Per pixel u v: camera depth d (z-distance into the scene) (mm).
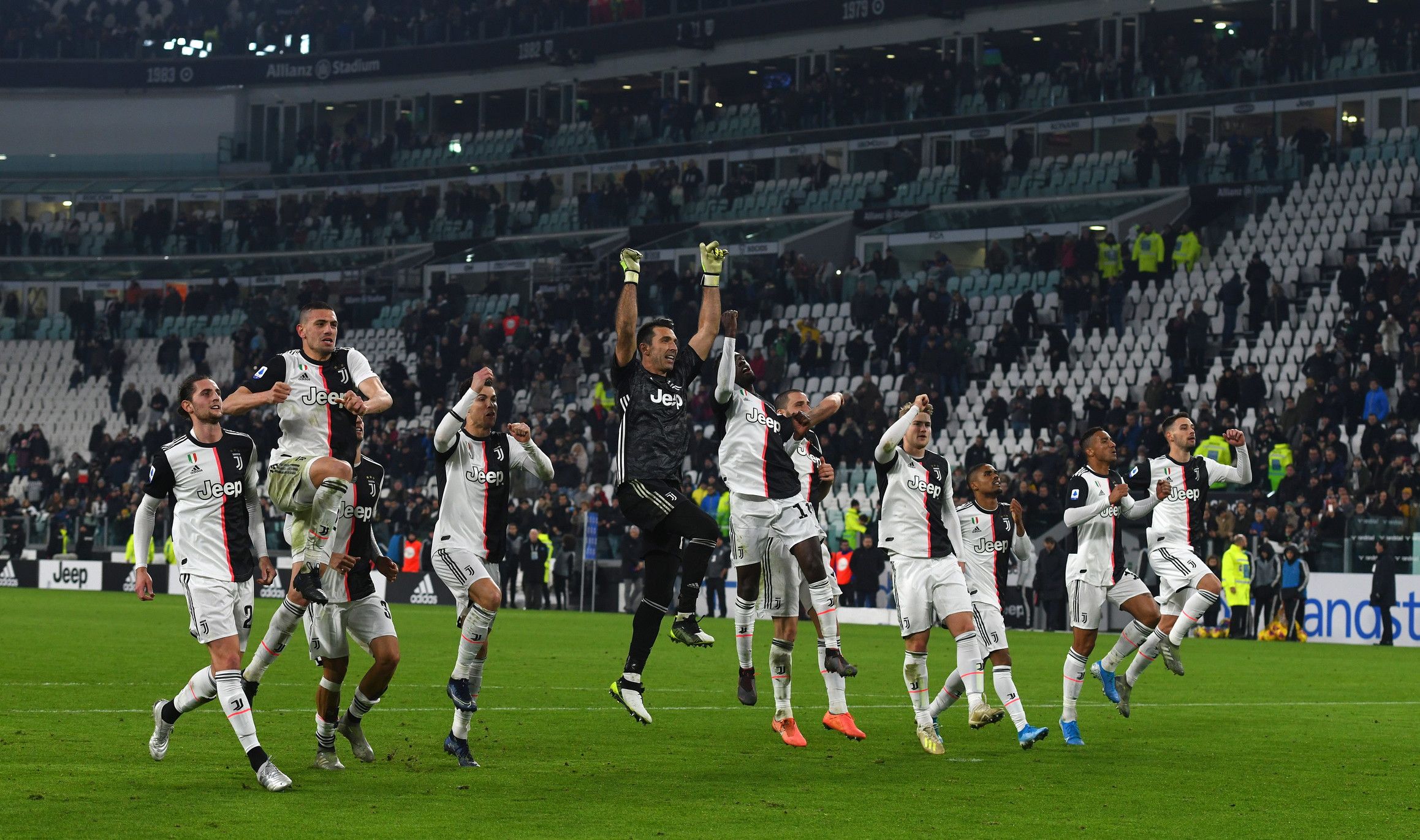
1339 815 6898
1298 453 24500
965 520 9617
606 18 44031
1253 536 22344
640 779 7773
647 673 14453
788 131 40344
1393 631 21125
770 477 9422
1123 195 34031
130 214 47562
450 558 8383
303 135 47438
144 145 49812
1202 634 23062
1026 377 31047
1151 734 10094
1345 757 8922
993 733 10055
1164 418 25609
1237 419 25562
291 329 39812
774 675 9398
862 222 37531
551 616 25422
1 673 13172
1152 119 35406
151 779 7449
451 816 6570
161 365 41188
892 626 24109
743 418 9508
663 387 7906
